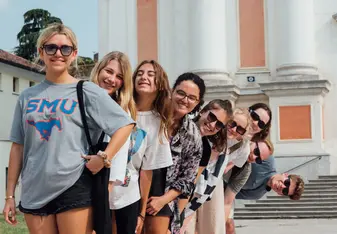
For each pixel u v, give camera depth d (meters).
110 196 4.87
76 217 3.98
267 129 7.27
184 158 5.43
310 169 20.89
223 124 5.91
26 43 48.31
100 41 24.50
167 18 24.06
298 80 21.53
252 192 7.70
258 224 16.25
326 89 21.88
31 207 4.00
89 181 4.04
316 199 18.73
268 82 21.77
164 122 5.21
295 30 22.27
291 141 21.59
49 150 3.98
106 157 4.02
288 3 22.44
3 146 25.91
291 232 13.98
